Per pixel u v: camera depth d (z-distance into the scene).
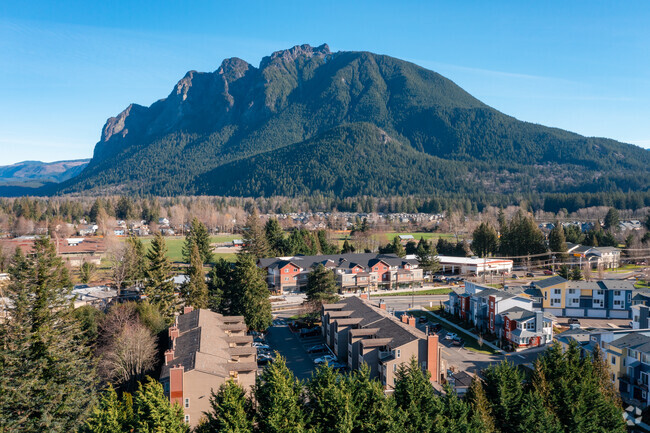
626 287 116.50
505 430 55.00
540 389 58.75
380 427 49.81
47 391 54.66
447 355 90.31
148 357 77.00
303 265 144.25
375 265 147.75
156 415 46.25
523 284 149.25
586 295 117.81
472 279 157.75
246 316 100.56
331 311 96.94
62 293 66.19
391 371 72.44
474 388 56.97
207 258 172.00
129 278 122.44
